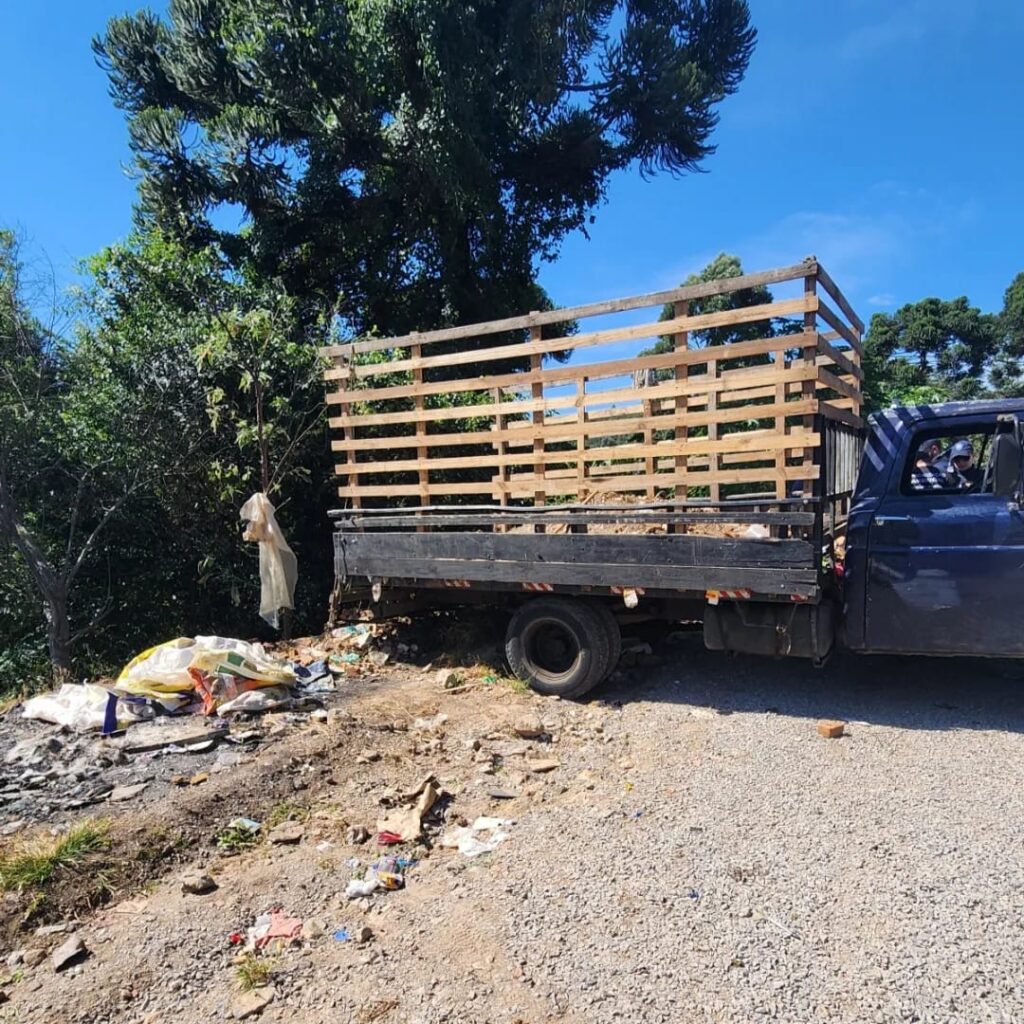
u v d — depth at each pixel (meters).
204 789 4.14
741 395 6.05
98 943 2.98
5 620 10.36
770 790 3.99
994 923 2.83
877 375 17.88
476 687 5.98
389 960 2.81
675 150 17.22
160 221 15.40
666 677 5.89
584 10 15.14
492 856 3.51
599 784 4.23
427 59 13.83
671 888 3.15
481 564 5.91
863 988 2.54
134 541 10.59
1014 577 4.53
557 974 2.68
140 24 16.61
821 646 4.89
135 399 9.83
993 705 4.91
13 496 9.68
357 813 3.98
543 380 5.73
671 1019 2.45
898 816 3.65
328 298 16.53
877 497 4.94
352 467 6.80
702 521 5.01
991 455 4.61
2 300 9.49
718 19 17.08
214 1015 2.58
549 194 17.80
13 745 4.93
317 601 10.47
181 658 5.56
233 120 14.16
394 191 15.42
